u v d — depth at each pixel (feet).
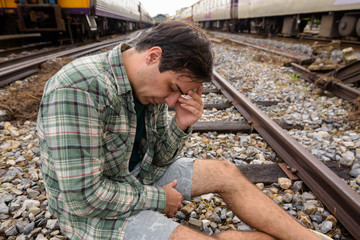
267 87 16.31
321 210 6.07
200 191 4.81
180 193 4.61
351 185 6.89
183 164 5.00
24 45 37.96
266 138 9.36
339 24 29.43
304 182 6.94
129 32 85.76
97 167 3.49
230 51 32.48
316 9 30.66
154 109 4.49
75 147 3.27
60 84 3.30
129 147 3.95
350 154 8.25
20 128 10.61
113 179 4.07
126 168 4.10
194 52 3.29
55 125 3.25
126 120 3.74
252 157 8.44
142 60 3.56
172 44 3.32
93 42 45.80
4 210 6.07
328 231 5.60
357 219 5.42
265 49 28.86
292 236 4.34
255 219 4.46
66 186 3.33
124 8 67.41
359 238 5.18
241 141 9.43
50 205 4.01
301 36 36.19
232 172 4.83
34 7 33.17
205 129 10.25
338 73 16.37
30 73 19.08
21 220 5.85
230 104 13.37
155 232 3.61
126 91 3.60
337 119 11.12
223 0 63.05
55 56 24.72
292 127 10.54
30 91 14.47
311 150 8.66
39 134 3.68
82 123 3.28
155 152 4.93
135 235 3.60
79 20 38.37
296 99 13.91
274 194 6.71
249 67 22.22
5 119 11.10
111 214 3.66
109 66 3.63
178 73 3.38
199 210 6.14
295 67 19.76
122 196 3.70
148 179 4.91
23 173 7.53
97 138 3.44
